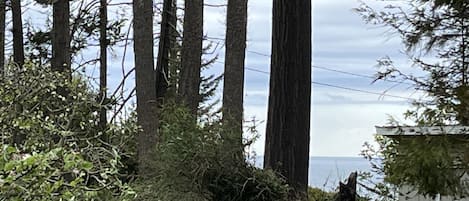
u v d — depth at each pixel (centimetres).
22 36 1606
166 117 1022
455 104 625
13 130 559
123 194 473
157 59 1708
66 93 708
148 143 1131
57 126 615
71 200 357
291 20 930
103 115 834
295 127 923
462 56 640
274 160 923
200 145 877
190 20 1447
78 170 362
